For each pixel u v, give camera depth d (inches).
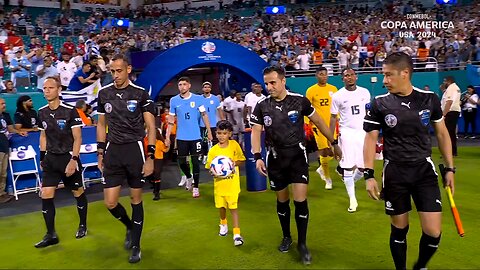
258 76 424.2
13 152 335.6
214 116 373.7
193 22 1119.6
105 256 200.7
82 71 406.9
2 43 612.7
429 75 655.8
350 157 253.3
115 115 188.7
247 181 313.7
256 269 180.7
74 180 221.5
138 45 841.5
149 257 197.0
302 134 185.8
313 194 295.4
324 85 297.9
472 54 684.7
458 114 429.7
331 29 909.8
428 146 149.9
